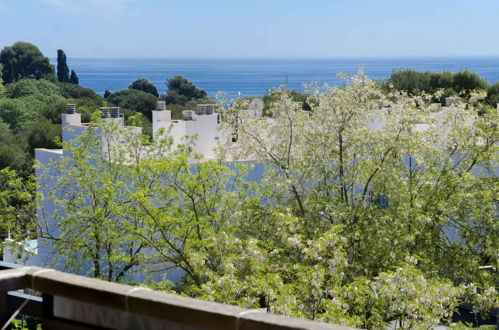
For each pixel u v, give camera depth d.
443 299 9.02
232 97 13.66
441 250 12.06
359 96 13.23
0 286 2.00
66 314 2.02
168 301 1.75
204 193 12.45
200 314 1.69
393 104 13.61
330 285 9.37
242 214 12.61
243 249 10.98
